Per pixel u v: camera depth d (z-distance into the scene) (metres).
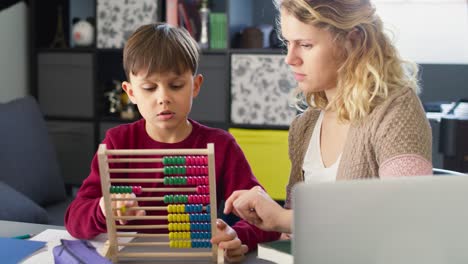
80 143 4.08
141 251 1.32
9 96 4.05
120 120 4.00
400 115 1.32
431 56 4.14
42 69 4.12
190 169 1.29
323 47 1.34
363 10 1.35
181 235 1.28
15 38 4.08
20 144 2.89
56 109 4.12
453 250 0.76
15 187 2.79
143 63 1.41
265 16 4.21
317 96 1.56
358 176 1.38
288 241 1.22
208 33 3.86
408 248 0.76
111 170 1.25
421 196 0.75
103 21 3.99
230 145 1.62
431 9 4.12
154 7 3.91
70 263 1.18
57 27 4.27
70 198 3.79
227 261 1.29
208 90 3.85
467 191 0.76
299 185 0.74
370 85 1.36
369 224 0.75
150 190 1.29
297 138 1.61
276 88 3.74
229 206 1.30
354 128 1.39
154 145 1.59
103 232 1.39
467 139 3.28
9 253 1.28
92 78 4.03
